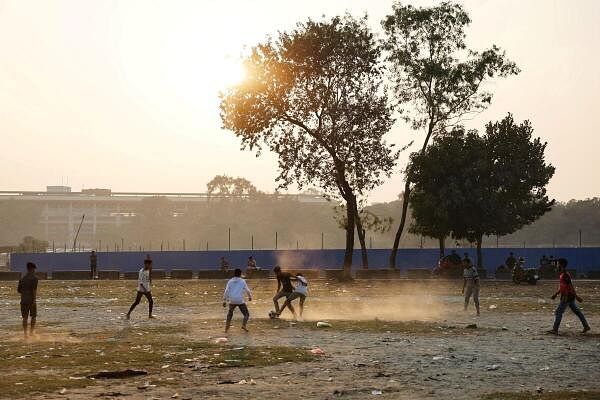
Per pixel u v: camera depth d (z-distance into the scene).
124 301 33.44
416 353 15.81
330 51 51.03
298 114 52.41
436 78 54.47
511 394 11.06
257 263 68.00
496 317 25.11
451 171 56.06
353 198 52.44
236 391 11.39
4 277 54.94
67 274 56.97
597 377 12.74
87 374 12.91
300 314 24.25
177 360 14.68
